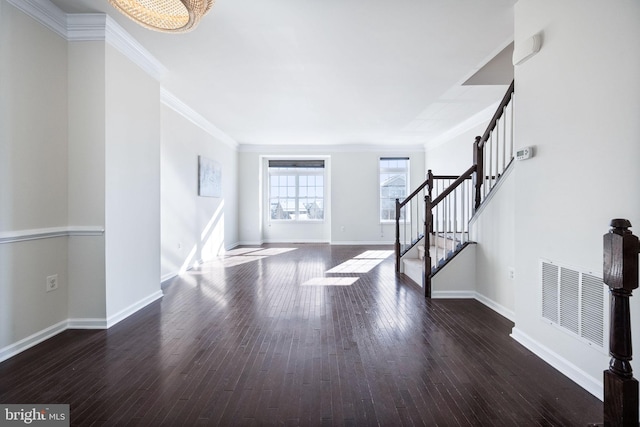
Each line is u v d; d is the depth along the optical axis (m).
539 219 2.34
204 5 1.87
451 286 3.89
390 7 2.65
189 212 5.61
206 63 3.66
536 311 2.40
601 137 1.81
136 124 3.34
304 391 1.93
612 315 1.47
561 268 2.13
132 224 3.30
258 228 8.91
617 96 1.71
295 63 3.68
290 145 8.81
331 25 2.91
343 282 4.68
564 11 2.07
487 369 2.19
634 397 1.40
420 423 1.65
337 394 1.90
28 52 2.50
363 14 2.75
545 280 2.29
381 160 9.06
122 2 1.85
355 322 3.08
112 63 2.96
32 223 2.54
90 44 2.86
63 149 2.84
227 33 3.04
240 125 6.59
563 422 1.65
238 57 3.52
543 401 1.83
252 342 2.63
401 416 1.70
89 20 2.79
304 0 2.55
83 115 2.87
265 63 3.67
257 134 7.46
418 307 3.53
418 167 8.91
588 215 1.91
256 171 8.87
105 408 1.77
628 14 1.64
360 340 2.67
